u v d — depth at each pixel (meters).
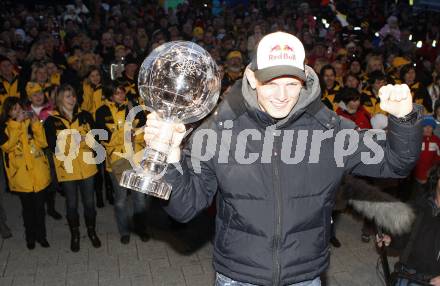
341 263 4.98
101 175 6.24
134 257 5.07
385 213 3.22
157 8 15.55
